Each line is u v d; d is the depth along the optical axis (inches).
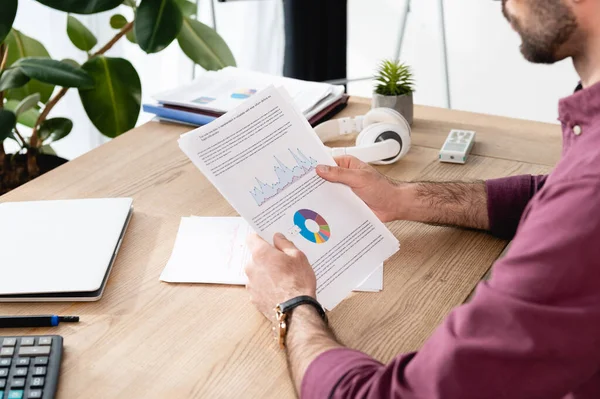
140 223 51.4
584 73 36.0
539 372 30.4
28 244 47.1
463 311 32.0
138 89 80.2
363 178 49.4
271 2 117.2
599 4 33.4
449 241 50.2
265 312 41.3
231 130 45.8
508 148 62.6
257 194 45.0
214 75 72.6
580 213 30.0
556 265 30.0
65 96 111.0
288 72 109.4
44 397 35.4
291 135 47.1
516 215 50.5
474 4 125.3
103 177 58.2
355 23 135.6
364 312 42.7
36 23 106.5
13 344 38.2
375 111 61.7
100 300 43.6
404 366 33.6
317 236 45.1
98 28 109.9
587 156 31.4
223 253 47.6
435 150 62.4
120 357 38.9
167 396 36.2
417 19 130.3
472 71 130.1
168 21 77.2
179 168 59.6
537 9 34.9
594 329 29.9
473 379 31.0
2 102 80.9
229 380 37.4
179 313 42.4
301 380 36.0
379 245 45.9
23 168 82.4
